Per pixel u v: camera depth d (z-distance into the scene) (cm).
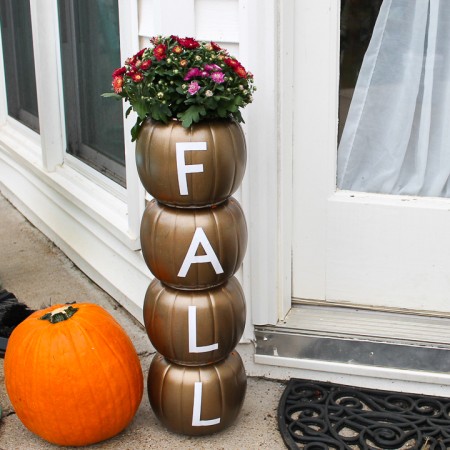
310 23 290
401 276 304
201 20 294
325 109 296
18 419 301
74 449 288
